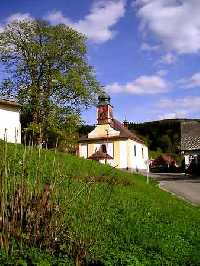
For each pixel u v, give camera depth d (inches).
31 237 349.4
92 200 585.6
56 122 2342.5
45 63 2486.5
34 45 2449.6
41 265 330.3
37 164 379.2
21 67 2491.4
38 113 2425.0
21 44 2506.2
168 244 537.0
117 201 732.7
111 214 619.2
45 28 2509.8
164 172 3267.7
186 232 637.3
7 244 334.6
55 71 2466.8
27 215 351.3
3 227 336.2
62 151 466.0
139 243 514.3
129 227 573.0
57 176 388.8
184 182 1957.4
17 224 345.7
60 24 2507.4
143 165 3597.4
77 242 366.0
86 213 430.6
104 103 3341.5
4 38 2498.8
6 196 342.6
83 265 365.1
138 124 5378.9
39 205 353.4
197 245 567.5
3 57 2498.8
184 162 3179.1
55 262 344.8
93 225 414.3
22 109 2447.1
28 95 2417.6
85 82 2504.9
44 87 2484.0
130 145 3289.9
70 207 404.5
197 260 490.3
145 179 1733.5
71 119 2368.4
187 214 846.5
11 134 1748.3
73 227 382.3
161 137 5108.3
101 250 423.8
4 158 354.3
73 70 2466.8
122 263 408.2
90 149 3329.2
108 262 395.2
